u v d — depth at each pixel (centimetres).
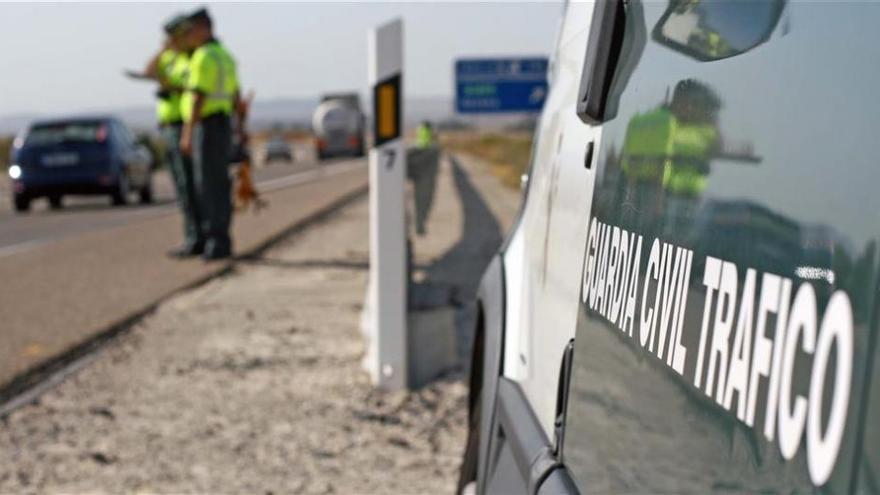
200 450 575
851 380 113
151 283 1118
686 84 173
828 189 122
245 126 1802
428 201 981
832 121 124
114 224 1955
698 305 154
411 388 678
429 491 514
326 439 591
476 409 374
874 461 108
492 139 7800
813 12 134
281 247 1436
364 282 1110
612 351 194
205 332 866
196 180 1272
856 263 115
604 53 222
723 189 151
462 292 1066
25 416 637
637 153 194
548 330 253
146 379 719
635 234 188
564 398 226
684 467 153
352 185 3356
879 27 118
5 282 1159
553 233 259
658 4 197
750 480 131
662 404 165
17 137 2472
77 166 2378
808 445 119
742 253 142
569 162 250
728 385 140
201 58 1221
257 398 669
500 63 1716
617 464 184
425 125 2855
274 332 859
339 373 718
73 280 1159
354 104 6862
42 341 833
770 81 142
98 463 557
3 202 2986
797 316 125
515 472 262
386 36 644
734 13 157
